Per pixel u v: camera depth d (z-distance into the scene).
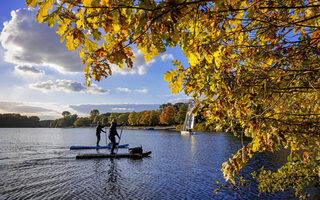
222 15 1.60
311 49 1.97
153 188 8.51
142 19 1.22
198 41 1.59
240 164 2.11
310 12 1.88
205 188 8.49
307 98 2.21
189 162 13.65
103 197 7.53
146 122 107.12
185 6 1.11
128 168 11.77
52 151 18.41
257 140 2.18
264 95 1.93
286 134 2.33
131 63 1.57
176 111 91.12
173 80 2.02
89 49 1.50
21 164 12.63
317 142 2.29
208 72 1.90
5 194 7.69
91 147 20.39
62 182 9.16
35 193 7.81
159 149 20.50
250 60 2.14
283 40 2.00
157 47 1.45
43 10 1.17
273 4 1.73
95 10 1.22
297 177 3.78
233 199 7.22
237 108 2.01
